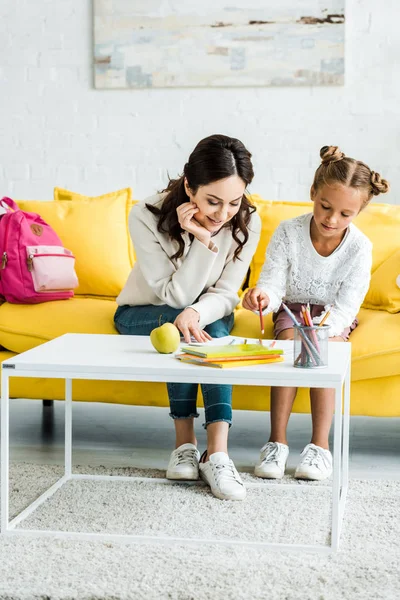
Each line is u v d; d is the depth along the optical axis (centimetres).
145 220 228
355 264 236
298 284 242
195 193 208
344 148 387
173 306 225
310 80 384
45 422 296
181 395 220
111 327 251
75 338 205
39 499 202
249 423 297
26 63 406
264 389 239
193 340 206
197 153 205
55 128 407
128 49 396
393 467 238
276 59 386
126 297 242
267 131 392
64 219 297
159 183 403
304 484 217
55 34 403
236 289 232
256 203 293
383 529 184
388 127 383
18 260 266
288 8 382
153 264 228
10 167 410
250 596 148
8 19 405
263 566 162
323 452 225
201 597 148
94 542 176
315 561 165
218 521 189
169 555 168
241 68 389
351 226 241
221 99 394
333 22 380
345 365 175
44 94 406
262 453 229
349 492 211
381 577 157
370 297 259
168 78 395
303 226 242
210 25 389
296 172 392
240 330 246
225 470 206
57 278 268
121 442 267
